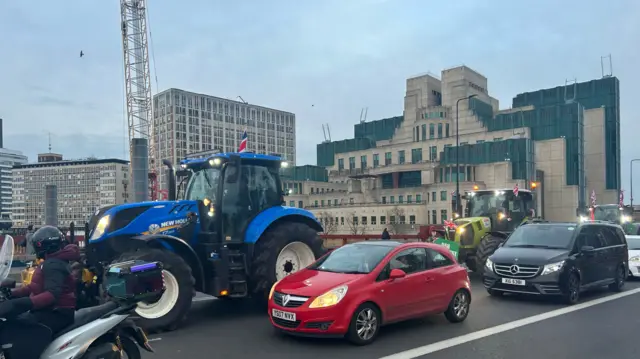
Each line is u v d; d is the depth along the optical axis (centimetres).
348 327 680
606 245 1176
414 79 9269
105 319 472
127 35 5209
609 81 8419
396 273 738
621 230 1265
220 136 14338
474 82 8869
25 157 18438
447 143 8112
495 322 848
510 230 1560
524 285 1017
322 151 10388
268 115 15950
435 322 847
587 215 3023
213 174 938
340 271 764
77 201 12594
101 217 845
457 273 853
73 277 482
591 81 8612
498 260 1066
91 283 797
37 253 482
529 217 1650
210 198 930
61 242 486
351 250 821
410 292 765
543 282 999
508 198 1597
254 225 923
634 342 719
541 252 1055
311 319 678
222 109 14475
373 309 715
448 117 8562
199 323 843
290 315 696
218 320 867
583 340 729
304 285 718
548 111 7662
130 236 835
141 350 672
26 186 13062
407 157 8575
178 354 656
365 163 9231
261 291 912
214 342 718
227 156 920
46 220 2356
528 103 9188
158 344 709
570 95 8750
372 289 715
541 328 804
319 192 9325
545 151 7538
